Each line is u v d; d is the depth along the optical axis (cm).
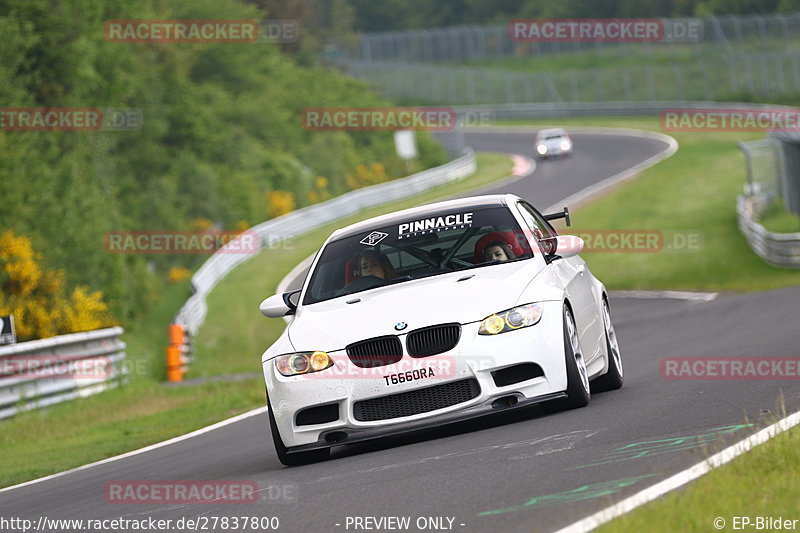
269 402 2730
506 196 3228
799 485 1703
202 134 19938
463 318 2634
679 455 2086
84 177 12738
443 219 3117
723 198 15288
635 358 4525
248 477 2691
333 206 16975
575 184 18362
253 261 13450
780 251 9906
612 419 2600
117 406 6056
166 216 16162
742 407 2598
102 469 3616
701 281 9838
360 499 2072
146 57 19362
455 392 2605
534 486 1970
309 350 2672
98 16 16000
